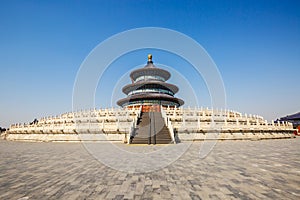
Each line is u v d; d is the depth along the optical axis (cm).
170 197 624
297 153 1605
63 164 1183
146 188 716
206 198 614
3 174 941
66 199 612
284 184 758
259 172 952
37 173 957
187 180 819
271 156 1447
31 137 3488
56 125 3198
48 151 1853
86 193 665
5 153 1731
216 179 832
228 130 2878
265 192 667
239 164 1152
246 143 2502
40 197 632
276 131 3412
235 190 690
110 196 636
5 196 643
